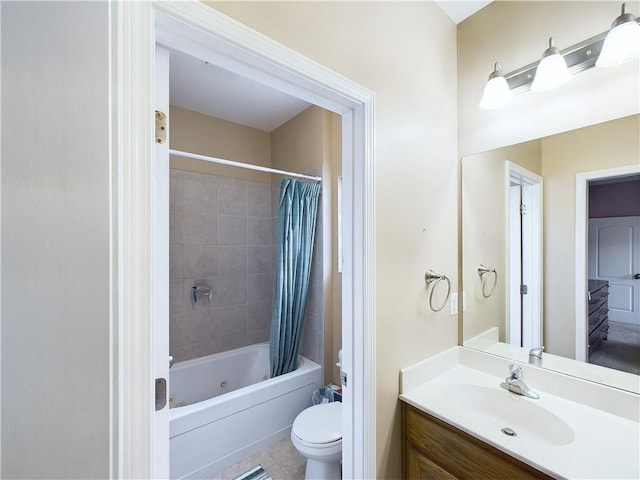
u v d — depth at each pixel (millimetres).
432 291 1363
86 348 313
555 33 1227
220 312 2611
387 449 1135
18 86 279
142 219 556
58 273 295
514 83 1311
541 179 1283
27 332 277
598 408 1067
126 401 535
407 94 1246
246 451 1864
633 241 1062
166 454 656
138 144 549
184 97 2318
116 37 389
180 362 2350
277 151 2906
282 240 2277
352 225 1071
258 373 2625
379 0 1126
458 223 1548
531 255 1314
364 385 1034
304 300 2389
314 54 886
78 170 310
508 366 1328
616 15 1072
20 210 276
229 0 700
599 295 1134
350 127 1080
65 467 298
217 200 2631
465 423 984
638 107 1041
